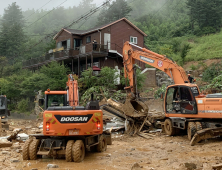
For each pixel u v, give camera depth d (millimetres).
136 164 6730
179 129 13008
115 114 15430
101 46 28938
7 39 56094
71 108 8352
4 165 7441
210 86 21781
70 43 32719
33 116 27734
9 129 17641
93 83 26047
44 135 8164
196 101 11234
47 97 12055
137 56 15438
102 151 9680
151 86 29891
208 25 51312
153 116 15031
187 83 12195
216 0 51625
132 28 33562
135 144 11414
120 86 28000
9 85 31234
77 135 8117
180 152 8992
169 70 13688
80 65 33875
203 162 7258
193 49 39469
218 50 35312
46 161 8078
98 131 8414
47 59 34219
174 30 55438
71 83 11820
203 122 11211
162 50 41594
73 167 7309
